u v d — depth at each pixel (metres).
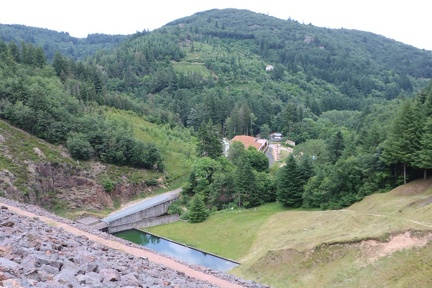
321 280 43.91
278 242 57.56
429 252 40.06
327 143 116.81
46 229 23.36
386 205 62.62
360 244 45.44
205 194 89.44
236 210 83.56
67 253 15.66
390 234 44.69
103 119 108.62
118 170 96.38
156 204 86.25
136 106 143.62
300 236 56.34
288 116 170.12
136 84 194.62
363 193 72.75
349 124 166.88
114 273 13.35
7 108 91.06
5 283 8.77
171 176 104.25
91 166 92.75
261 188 86.56
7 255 12.21
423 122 68.00
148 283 14.81
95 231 42.44
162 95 187.50
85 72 141.88
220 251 64.50
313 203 78.06
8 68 109.50
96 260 15.95
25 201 74.19
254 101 182.50
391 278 39.53
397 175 72.44
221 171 94.12
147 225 80.56
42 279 10.33
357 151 87.50
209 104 164.00
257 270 50.53
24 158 81.69
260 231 66.94
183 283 18.61
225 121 165.12
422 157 63.84
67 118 97.38
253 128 176.00
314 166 86.88
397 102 161.25
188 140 136.00
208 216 80.31
